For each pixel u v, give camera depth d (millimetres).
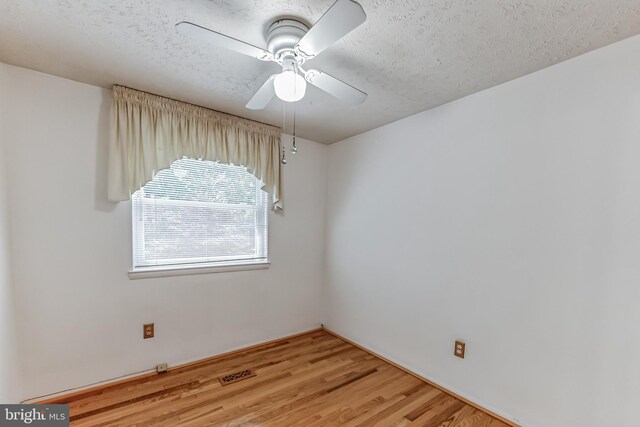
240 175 2674
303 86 1358
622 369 1385
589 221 1493
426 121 2299
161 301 2254
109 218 2035
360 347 2811
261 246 2834
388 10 1235
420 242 2318
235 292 2645
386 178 2627
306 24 1342
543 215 1655
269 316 2889
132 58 1660
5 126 1689
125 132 2000
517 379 1745
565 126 1581
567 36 1387
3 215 1631
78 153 1930
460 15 1263
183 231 2377
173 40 1492
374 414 1809
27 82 1770
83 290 1959
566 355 1560
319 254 3279
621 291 1393
